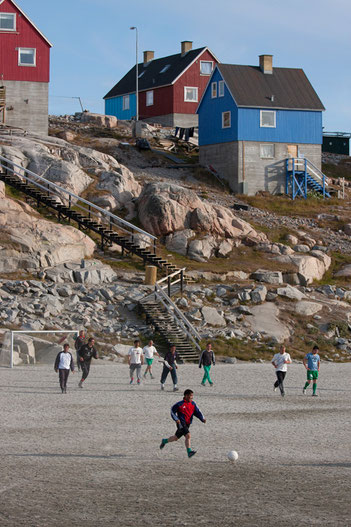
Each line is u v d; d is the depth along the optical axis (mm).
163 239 60094
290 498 15617
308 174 78375
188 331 46062
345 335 49656
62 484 16562
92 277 51094
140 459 19406
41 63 74875
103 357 41281
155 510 14586
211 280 54188
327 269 60781
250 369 41031
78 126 87500
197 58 101500
